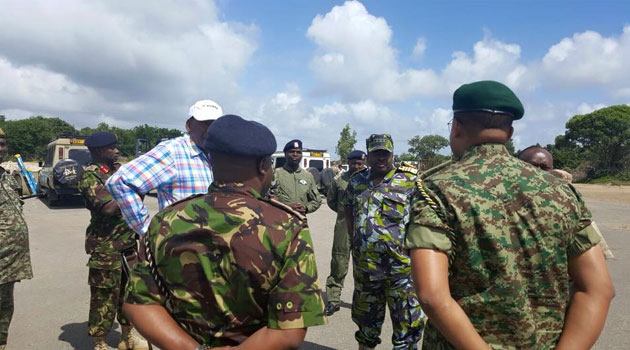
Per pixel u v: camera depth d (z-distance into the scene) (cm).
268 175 157
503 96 146
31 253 732
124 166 246
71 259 692
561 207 137
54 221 1101
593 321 134
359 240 333
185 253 139
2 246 311
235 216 141
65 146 1380
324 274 640
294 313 136
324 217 1297
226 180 150
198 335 140
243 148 145
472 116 149
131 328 360
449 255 139
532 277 136
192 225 140
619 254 771
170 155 258
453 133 159
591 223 142
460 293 142
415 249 138
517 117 151
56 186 1271
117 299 349
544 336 137
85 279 581
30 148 7688
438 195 139
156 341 139
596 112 5584
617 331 412
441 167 160
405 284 318
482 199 136
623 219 1288
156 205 1324
